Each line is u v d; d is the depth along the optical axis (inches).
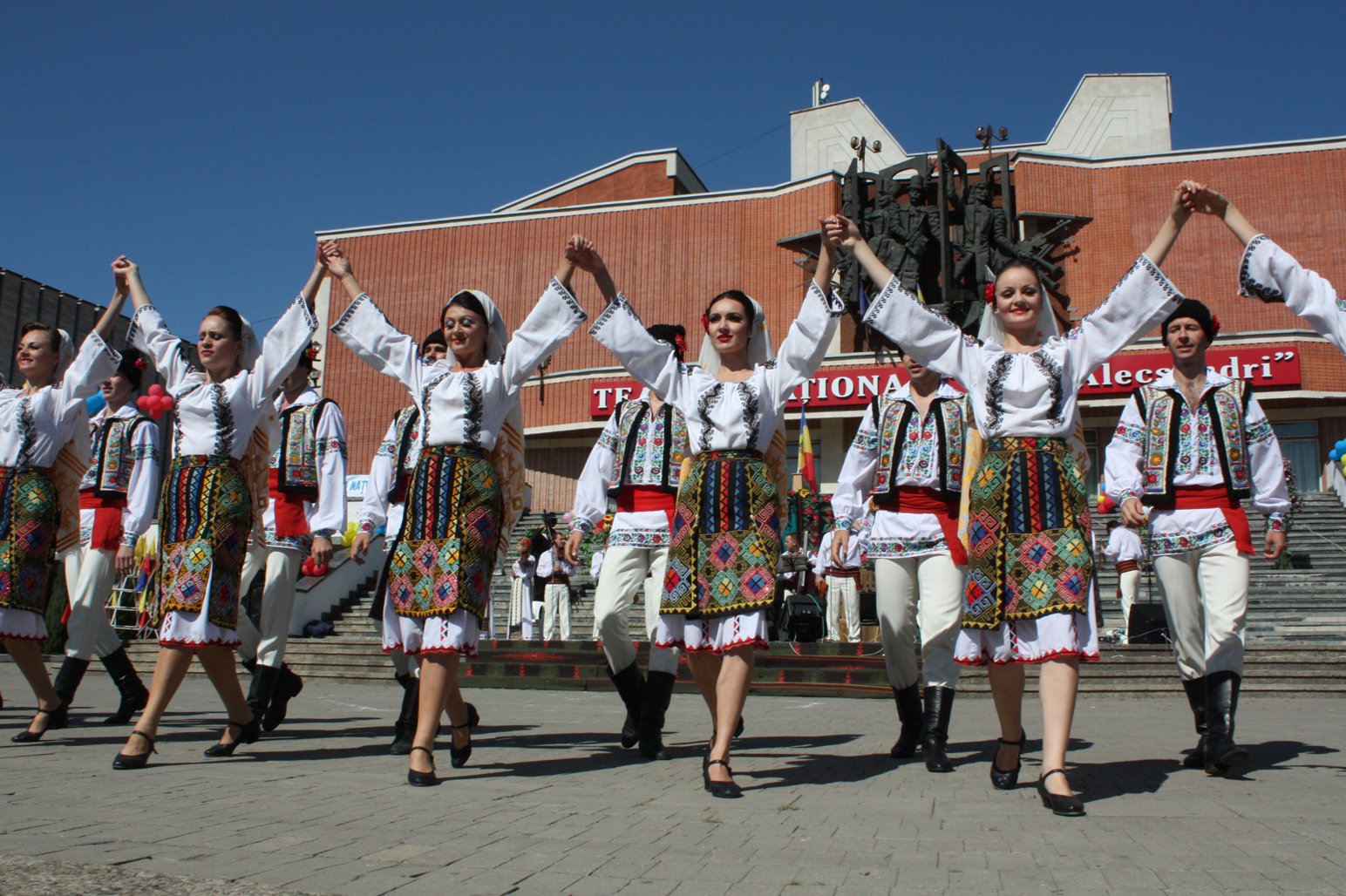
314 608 644.1
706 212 1289.4
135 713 287.6
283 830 138.5
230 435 210.5
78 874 111.9
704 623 183.2
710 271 1272.1
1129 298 181.0
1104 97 1373.0
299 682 273.7
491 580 193.0
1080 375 180.4
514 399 201.5
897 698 228.2
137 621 556.4
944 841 135.1
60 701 250.5
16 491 238.2
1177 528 214.2
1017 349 186.5
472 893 108.8
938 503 223.6
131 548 256.8
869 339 1136.8
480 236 1348.4
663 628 187.8
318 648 542.6
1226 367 1054.4
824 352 185.9
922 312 185.2
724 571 178.5
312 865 119.3
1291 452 1064.8
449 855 125.3
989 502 177.2
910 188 1099.3
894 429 231.9
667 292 1279.5
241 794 166.6
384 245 1370.6
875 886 112.6
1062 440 177.6
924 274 1097.4
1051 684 164.2
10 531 237.1
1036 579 168.1
